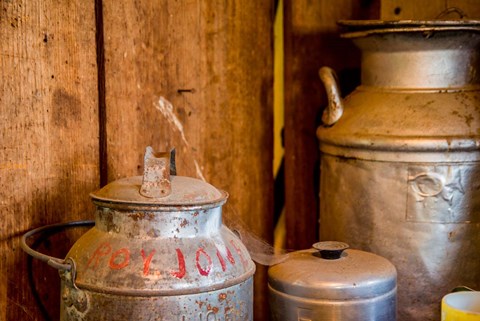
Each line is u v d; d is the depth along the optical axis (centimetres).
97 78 131
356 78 177
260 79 166
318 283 118
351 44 176
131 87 137
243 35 161
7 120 119
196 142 152
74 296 106
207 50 152
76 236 130
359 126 144
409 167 139
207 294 105
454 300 117
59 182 127
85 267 106
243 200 165
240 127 162
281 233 183
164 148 144
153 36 140
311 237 179
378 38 145
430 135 138
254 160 167
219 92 156
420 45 143
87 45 129
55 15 124
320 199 160
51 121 125
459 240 141
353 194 147
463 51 145
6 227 120
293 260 127
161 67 143
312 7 172
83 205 130
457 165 139
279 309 122
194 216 107
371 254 130
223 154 158
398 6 171
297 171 176
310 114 175
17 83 120
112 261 104
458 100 143
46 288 127
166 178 107
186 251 105
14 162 121
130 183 111
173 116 146
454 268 142
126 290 102
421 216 140
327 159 154
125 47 135
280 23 181
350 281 118
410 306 144
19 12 119
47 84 124
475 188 141
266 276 170
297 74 173
